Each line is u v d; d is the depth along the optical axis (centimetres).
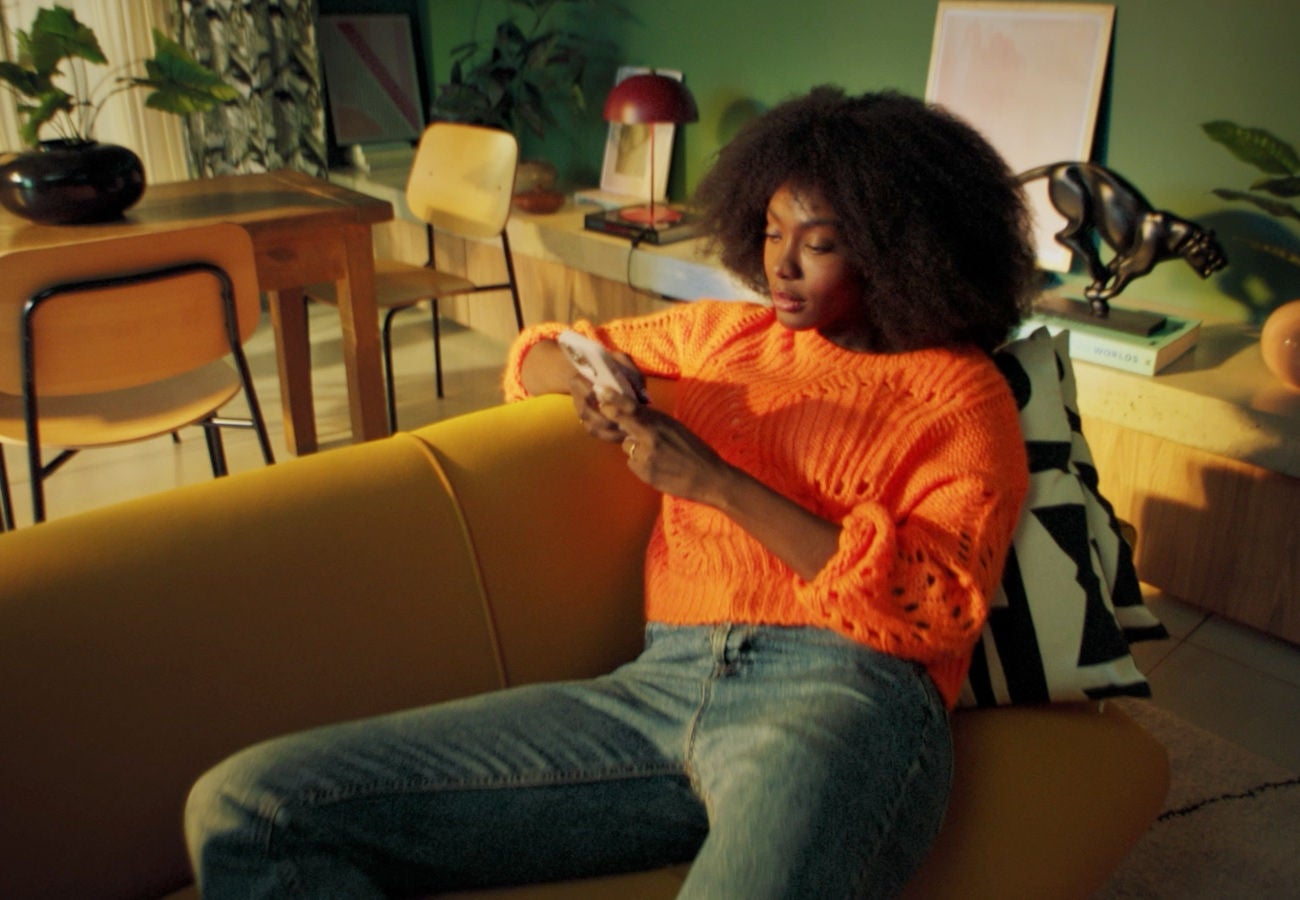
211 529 108
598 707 111
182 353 186
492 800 100
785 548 107
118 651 100
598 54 358
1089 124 236
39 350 169
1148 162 233
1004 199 115
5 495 196
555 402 139
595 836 103
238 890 91
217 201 235
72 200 204
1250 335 222
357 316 243
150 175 368
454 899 101
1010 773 110
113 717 99
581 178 384
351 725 103
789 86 300
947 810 106
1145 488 208
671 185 347
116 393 200
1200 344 217
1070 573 118
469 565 122
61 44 212
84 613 99
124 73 352
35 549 101
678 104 291
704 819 105
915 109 115
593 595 132
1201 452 197
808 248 113
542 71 365
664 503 127
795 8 291
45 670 96
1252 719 180
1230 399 190
